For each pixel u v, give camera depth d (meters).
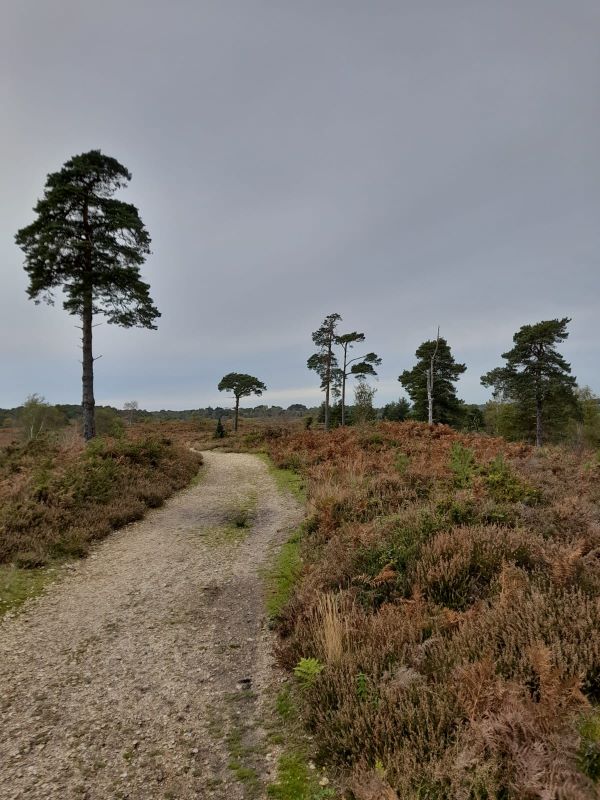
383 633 4.65
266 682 4.82
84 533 9.86
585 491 9.39
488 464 11.23
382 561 6.37
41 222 17.58
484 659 3.47
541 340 39.00
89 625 6.23
